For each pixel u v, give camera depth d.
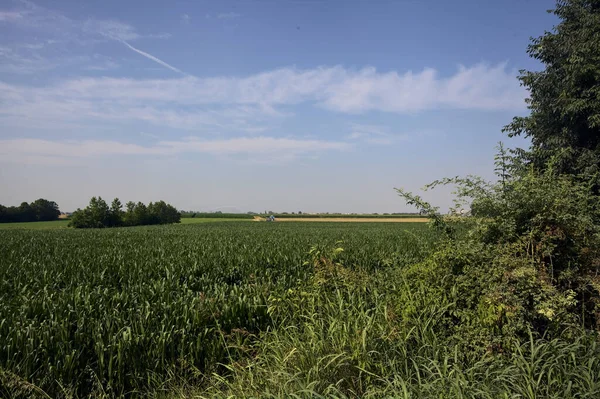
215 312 6.46
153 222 78.56
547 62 12.62
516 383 3.40
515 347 3.87
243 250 16.34
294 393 3.27
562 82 11.70
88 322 5.82
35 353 4.98
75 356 5.03
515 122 12.98
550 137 11.67
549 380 3.35
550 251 4.62
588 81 11.04
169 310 6.50
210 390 4.57
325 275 6.23
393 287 5.61
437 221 5.85
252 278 9.74
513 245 4.72
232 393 4.04
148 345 5.43
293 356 4.15
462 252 4.88
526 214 5.02
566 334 4.04
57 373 4.81
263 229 42.91
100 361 4.94
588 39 11.08
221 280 10.35
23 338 5.10
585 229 4.83
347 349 4.12
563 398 3.21
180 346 5.52
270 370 4.11
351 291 5.85
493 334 4.07
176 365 5.40
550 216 4.69
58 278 10.18
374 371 3.88
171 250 17.02
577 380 3.39
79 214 68.81
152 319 5.99
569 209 4.81
